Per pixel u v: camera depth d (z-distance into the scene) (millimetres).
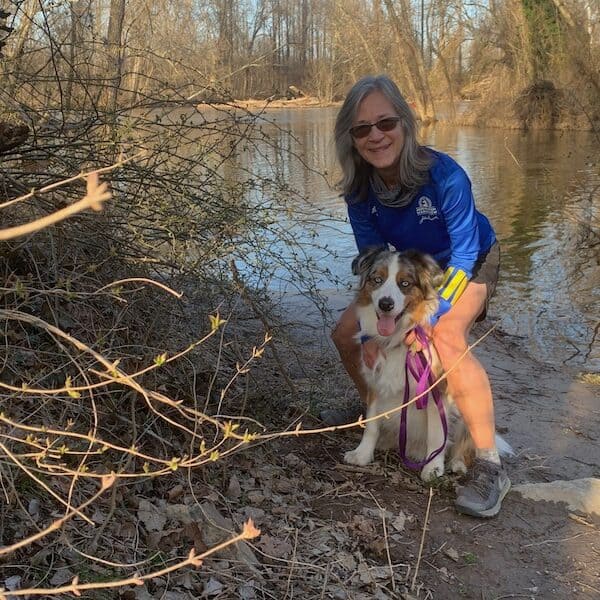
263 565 2830
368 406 3984
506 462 4285
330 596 2742
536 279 8648
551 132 26062
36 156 3721
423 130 29188
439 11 31609
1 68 4023
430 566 3115
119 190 3846
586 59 13641
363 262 3916
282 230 4965
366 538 3209
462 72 37281
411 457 4039
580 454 4453
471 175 16281
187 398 3652
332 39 27031
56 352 3252
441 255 3920
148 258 3701
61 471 2693
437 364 3707
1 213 3393
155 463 3205
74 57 4418
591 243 9688
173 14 6117
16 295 3047
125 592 2406
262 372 4617
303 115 29188
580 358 6426
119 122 4051
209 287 4027
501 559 3230
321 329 6227
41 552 2447
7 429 2746
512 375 5914
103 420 3225
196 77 5152
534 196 13391
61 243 3445
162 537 2768
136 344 3447
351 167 3834
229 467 3488
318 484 3639
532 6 26000
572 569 3201
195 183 4703
